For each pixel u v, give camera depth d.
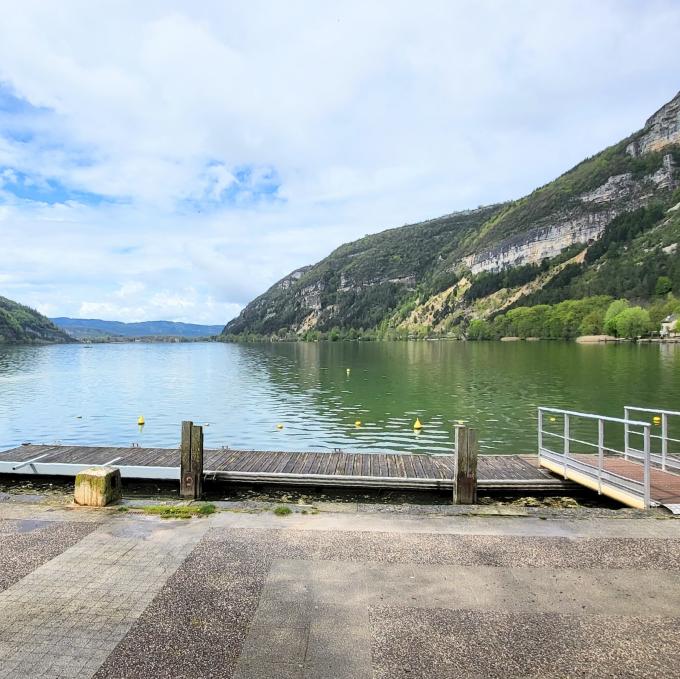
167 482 11.95
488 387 36.09
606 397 30.36
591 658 3.70
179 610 4.38
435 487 11.16
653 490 8.51
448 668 3.58
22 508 7.18
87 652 3.78
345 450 18.23
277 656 3.71
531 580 4.98
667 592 4.73
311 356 90.12
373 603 4.51
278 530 6.34
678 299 137.50
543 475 11.48
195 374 53.50
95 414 26.69
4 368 64.81
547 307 165.25
